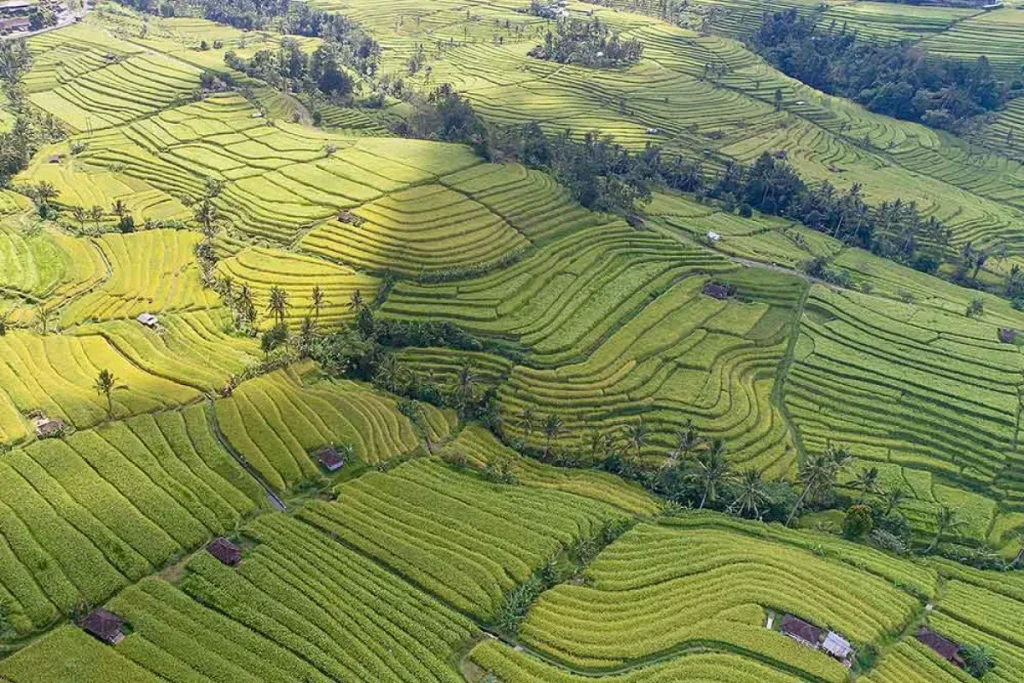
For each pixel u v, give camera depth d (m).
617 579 83.25
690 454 107.94
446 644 71.88
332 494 90.62
